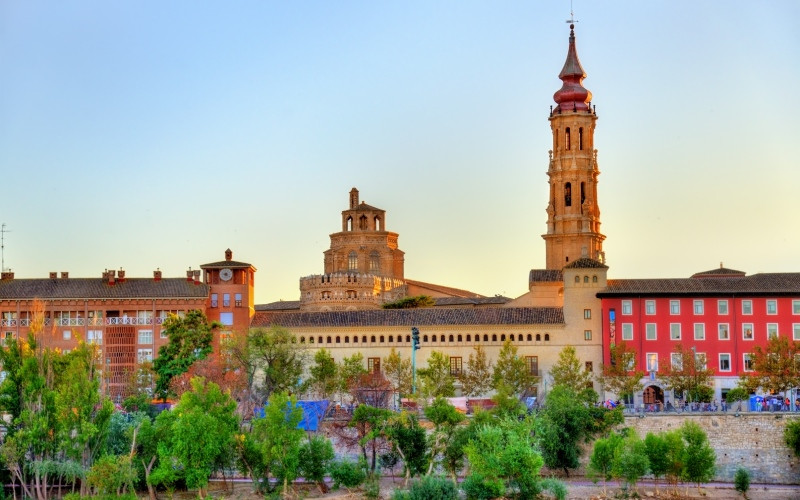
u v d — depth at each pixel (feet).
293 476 572.92
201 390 597.52
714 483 622.13
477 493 554.46
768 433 634.43
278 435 573.33
